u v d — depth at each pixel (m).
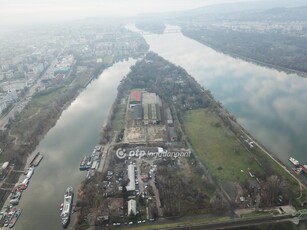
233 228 175.88
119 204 199.62
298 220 177.88
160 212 192.62
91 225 186.25
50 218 199.38
